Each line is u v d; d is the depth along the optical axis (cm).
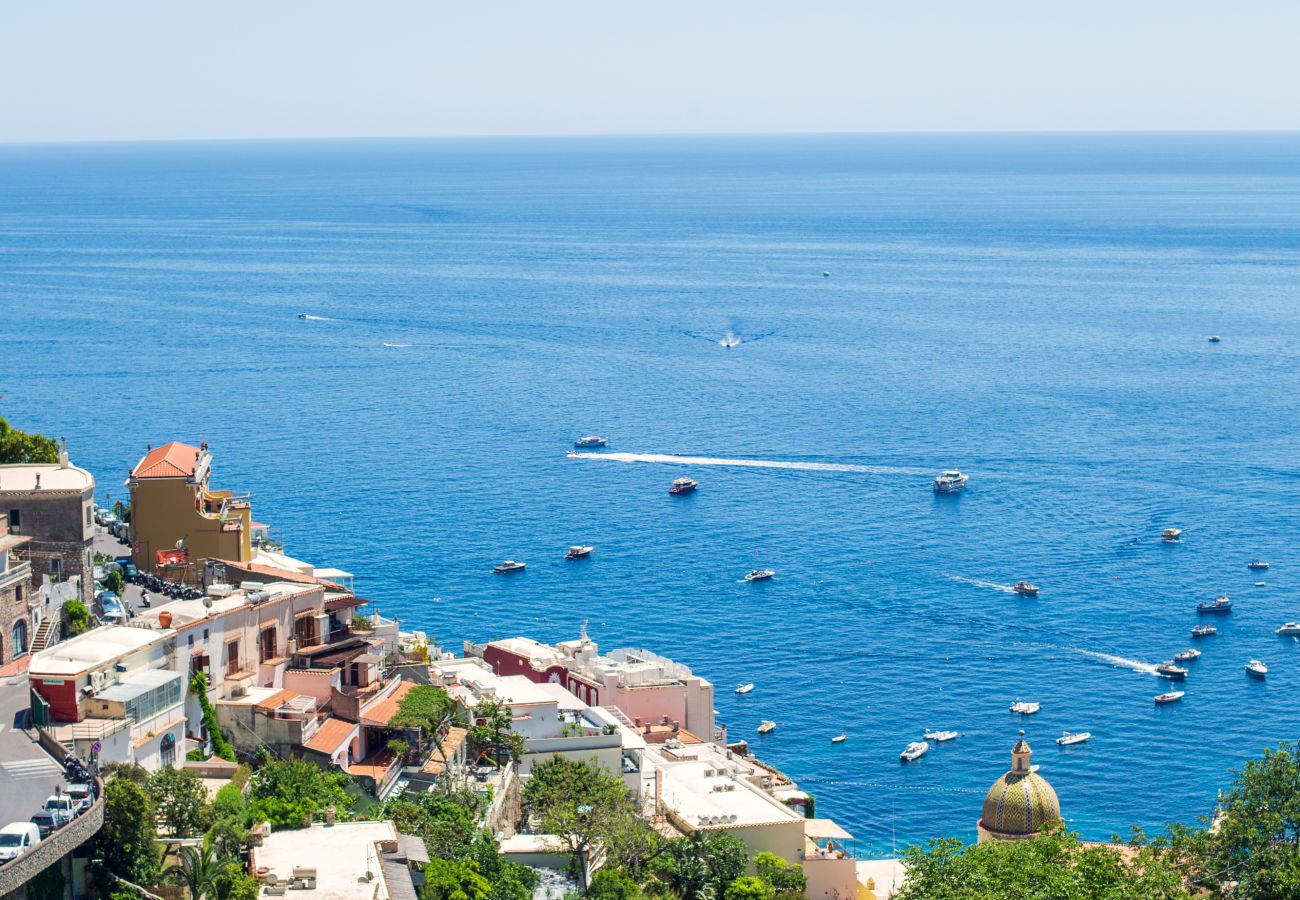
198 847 9756
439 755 13462
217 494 16400
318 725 12975
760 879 13312
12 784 9688
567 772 13662
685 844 13325
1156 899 10912
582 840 12888
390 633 16162
